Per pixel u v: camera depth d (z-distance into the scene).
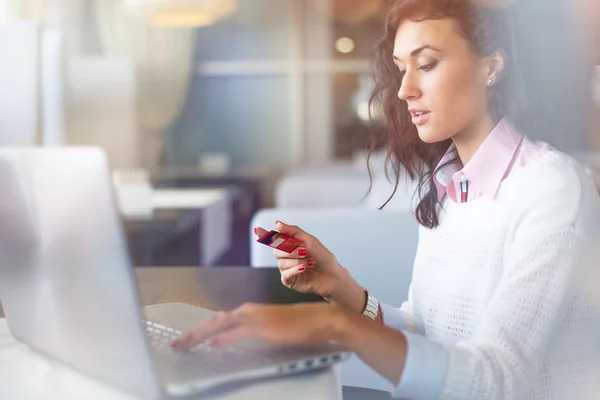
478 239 1.05
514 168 1.01
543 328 0.86
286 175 4.84
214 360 0.76
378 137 1.31
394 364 0.79
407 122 1.25
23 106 2.41
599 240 0.92
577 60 4.08
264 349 0.79
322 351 0.78
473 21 1.01
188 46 6.00
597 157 3.78
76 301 0.72
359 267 1.54
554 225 0.90
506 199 1.00
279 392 0.74
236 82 6.18
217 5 4.44
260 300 1.14
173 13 4.45
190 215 2.94
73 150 0.68
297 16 6.10
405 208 1.67
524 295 0.88
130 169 3.98
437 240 1.15
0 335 0.99
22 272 0.80
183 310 1.05
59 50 2.45
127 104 3.92
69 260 0.71
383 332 0.80
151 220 2.73
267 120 6.20
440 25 1.02
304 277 1.16
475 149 1.07
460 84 1.03
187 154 6.14
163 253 2.62
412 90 1.06
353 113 6.09
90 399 0.75
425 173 1.20
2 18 5.66
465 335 1.06
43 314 0.79
